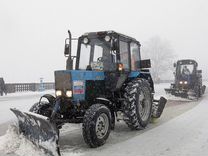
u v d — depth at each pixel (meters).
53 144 4.89
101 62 7.06
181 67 17.36
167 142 6.05
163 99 8.34
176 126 7.62
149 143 5.99
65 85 5.95
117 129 7.34
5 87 19.67
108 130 6.00
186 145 5.80
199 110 10.68
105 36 6.88
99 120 5.81
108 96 6.90
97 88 6.62
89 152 5.41
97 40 7.23
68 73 5.93
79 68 7.44
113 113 6.68
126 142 6.08
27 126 5.63
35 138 5.39
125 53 7.43
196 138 6.33
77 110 6.27
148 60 8.26
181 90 15.75
